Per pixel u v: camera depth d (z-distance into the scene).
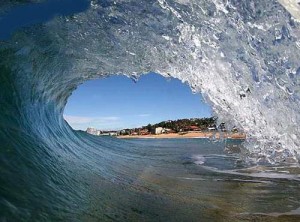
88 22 4.62
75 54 5.19
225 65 4.61
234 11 3.86
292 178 6.39
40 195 3.05
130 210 3.70
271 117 4.43
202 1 4.08
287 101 3.96
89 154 6.59
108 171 5.48
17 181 2.98
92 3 4.37
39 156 3.88
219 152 11.10
